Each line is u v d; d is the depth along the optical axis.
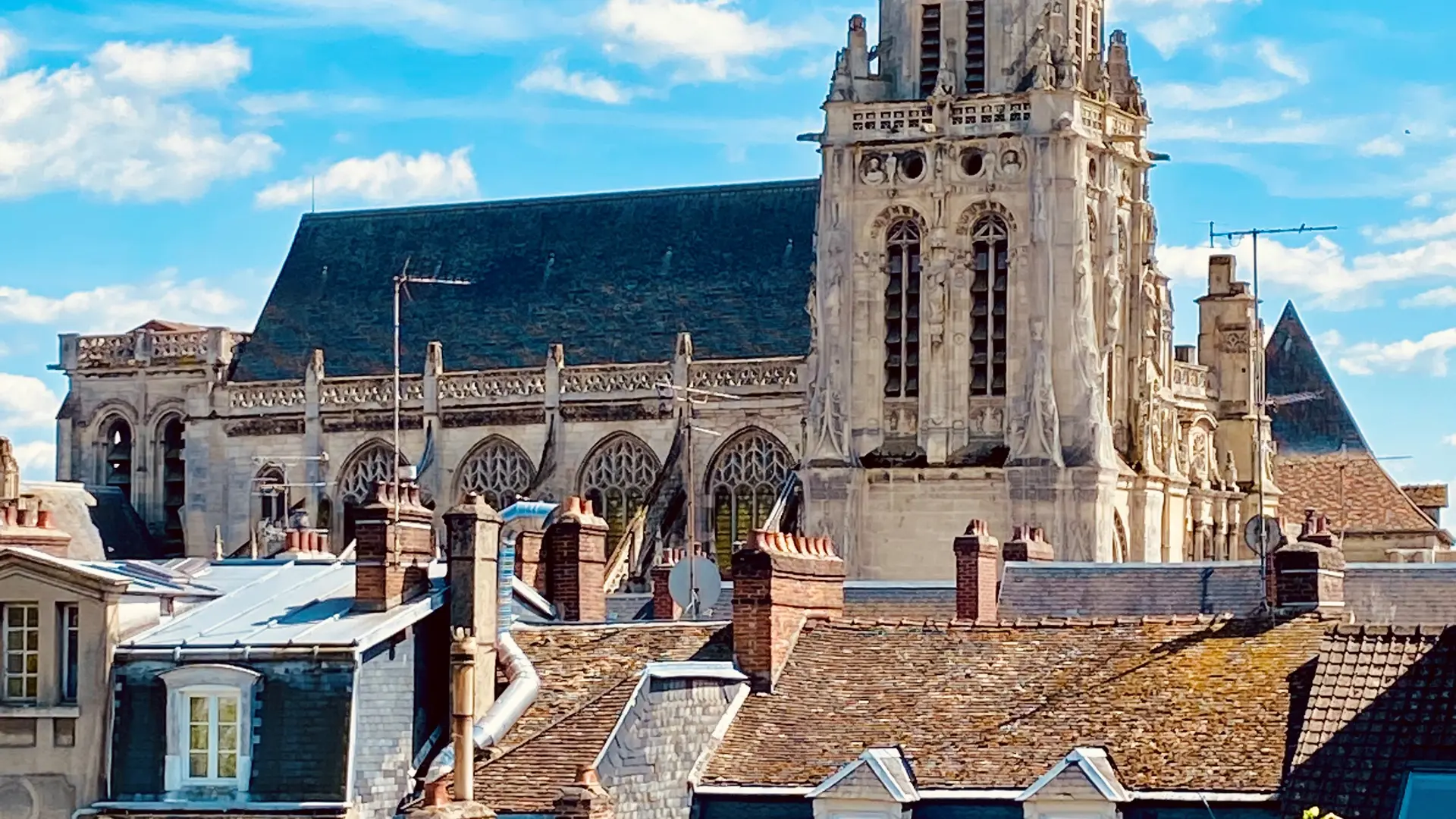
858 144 167.00
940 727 75.12
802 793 73.75
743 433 178.62
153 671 74.81
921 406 165.75
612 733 73.75
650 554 174.00
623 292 191.25
